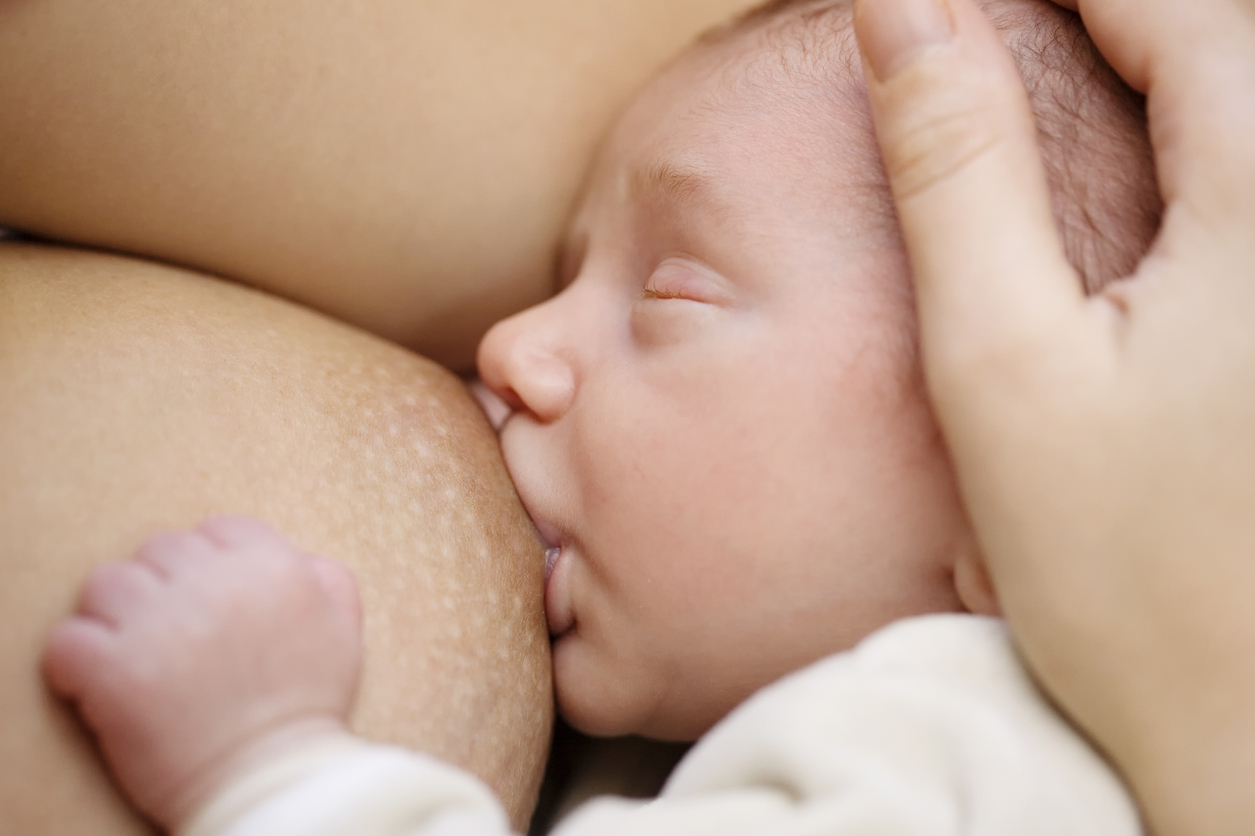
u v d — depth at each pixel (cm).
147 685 51
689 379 72
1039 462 54
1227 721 52
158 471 58
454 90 85
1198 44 63
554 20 88
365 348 82
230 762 52
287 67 79
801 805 56
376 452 69
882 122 61
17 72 71
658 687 76
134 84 74
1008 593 56
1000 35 74
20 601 51
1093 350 54
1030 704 58
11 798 48
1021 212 57
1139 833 55
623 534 74
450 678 64
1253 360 53
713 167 75
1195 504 52
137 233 80
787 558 69
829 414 68
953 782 55
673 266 76
